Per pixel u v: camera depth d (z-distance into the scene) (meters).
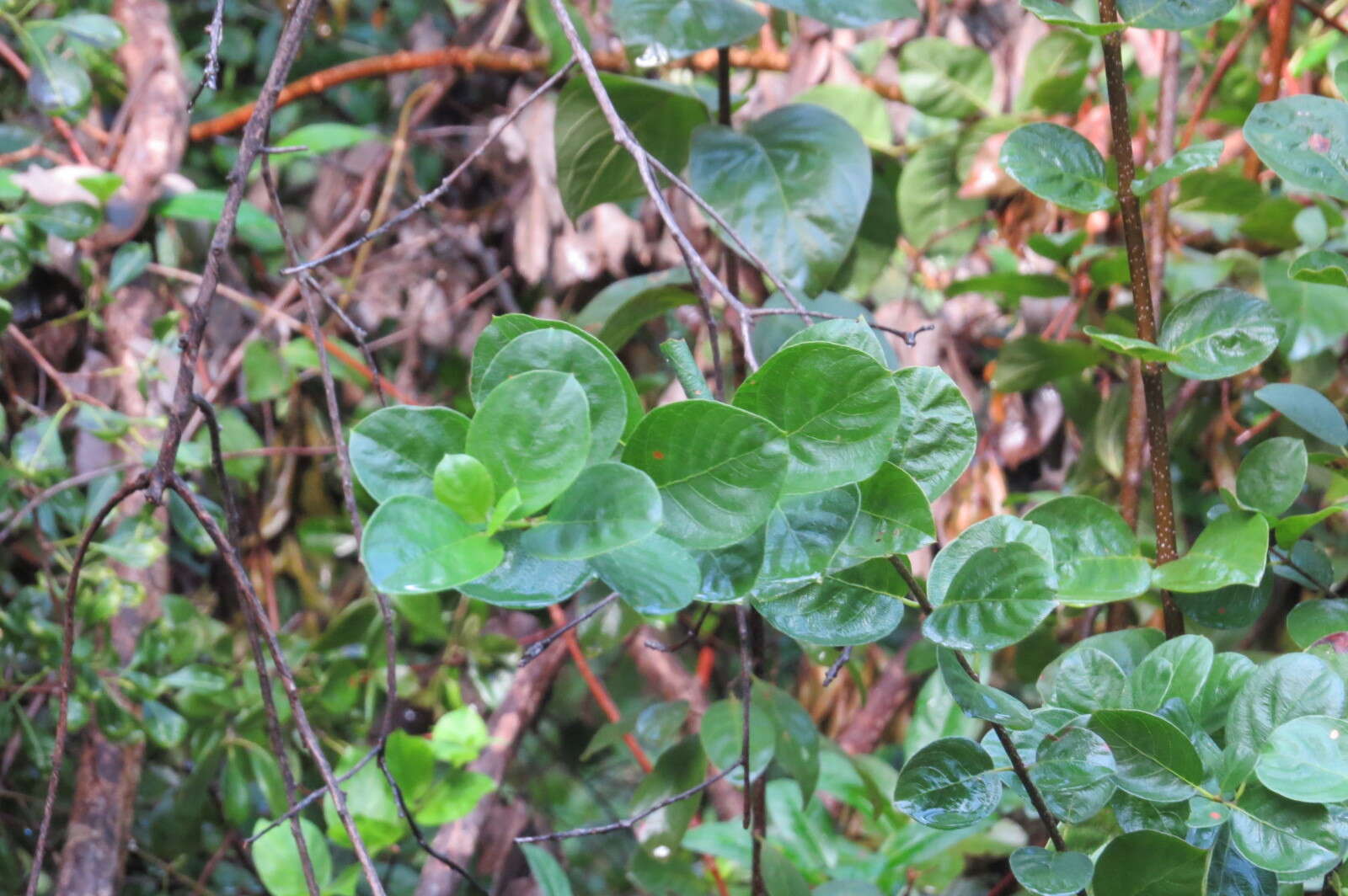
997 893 2.34
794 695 3.66
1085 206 1.69
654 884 2.63
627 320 2.38
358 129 3.57
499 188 3.68
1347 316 2.37
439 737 2.31
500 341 1.44
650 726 2.29
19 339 2.66
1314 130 1.64
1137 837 1.52
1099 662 1.63
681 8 2.03
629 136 1.66
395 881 3.65
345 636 2.91
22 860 2.77
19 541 2.84
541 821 4.04
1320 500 2.41
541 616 3.54
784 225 2.14
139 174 2.92
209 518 1.68
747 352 1.58
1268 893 1.54
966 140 2.93
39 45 2.79
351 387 3.60
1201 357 1.68
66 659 1.78
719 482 1.39
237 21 3.85
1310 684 1.53
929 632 1.47
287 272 1.71
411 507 1.36
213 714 2.74
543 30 3.06
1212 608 1.76
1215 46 2.95
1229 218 2.74
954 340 3.16
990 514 2.89
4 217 2.53
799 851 2.54
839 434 1.42
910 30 3.16
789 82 3.18
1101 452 2.59
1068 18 1.64
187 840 2.92
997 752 1.57
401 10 3.84
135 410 2.83
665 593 1.37
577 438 1.37
